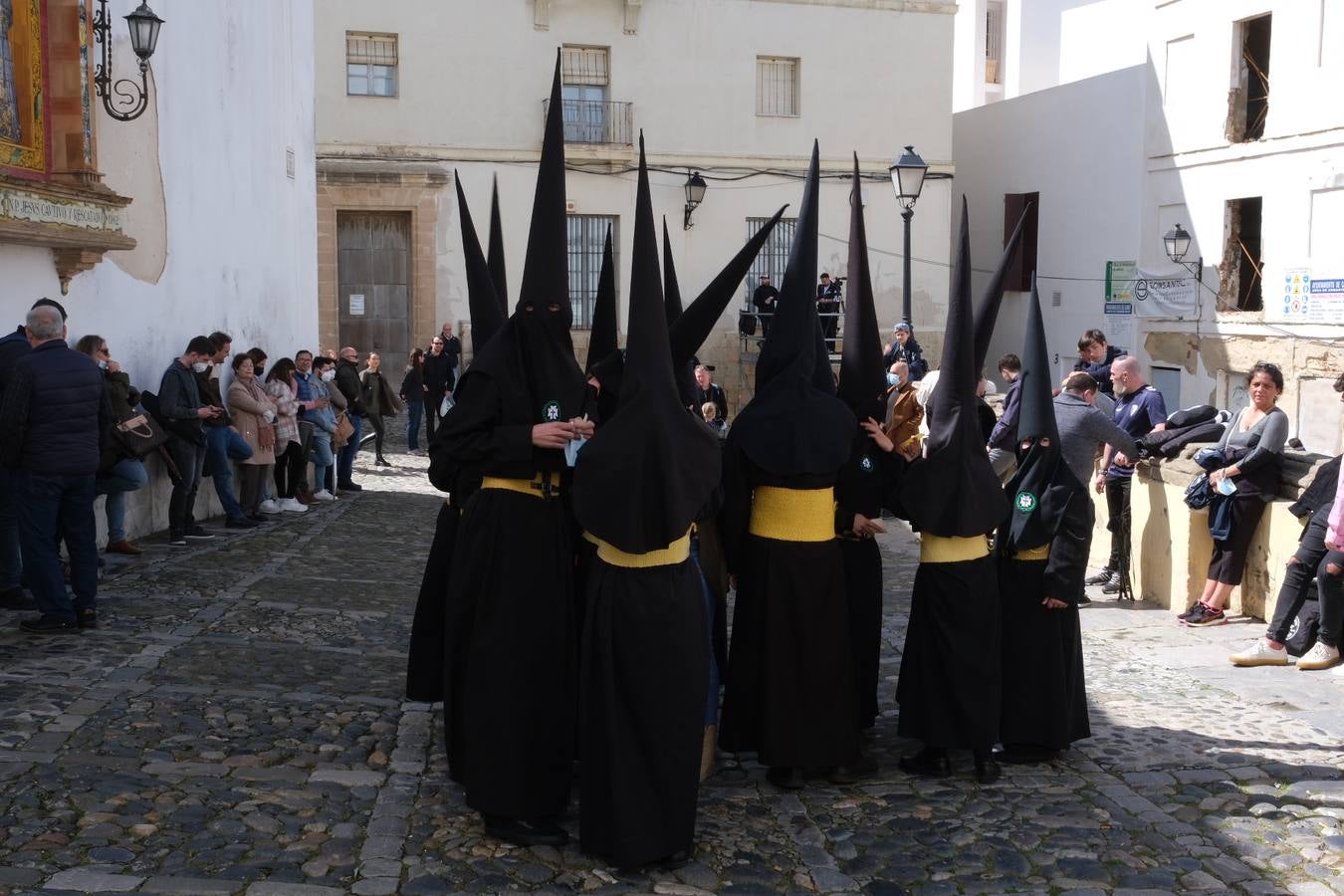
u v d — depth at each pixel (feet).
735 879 15.93
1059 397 28.37
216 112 43.45
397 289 86.63
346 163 84.07
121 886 14.38
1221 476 29.89
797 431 18.48
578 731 16.94
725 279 17.70
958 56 125.80
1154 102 86.17
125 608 27.86
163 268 38.86
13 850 15.05
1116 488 34.22
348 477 53.62
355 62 84.58
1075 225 94.58
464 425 16.60
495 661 16.44
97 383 25.29
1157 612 32.32
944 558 19.35
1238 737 21.53
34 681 21.52
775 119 90.58
